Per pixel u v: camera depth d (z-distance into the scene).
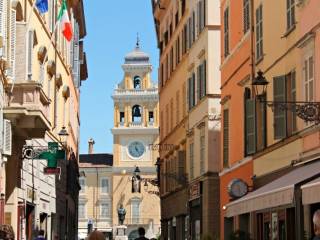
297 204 18.70
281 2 27.47
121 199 134.50
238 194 30.61
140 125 134.00
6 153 27.72
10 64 27.22
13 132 30.48
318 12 23.11
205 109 42.22
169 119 57.72
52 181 44.38
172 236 56.59
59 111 46.62
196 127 44.81
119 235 116.38
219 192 41.22
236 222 34.09
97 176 139.00
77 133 73.06
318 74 23.17
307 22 24.27
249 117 30.64
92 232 11.86
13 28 28.00
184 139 49.53
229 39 36.56
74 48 62.22
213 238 35.94
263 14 29.94
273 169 28.48
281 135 26.59
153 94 133.38
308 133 24.31
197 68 44.94
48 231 42.50
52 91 42.22
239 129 34.03
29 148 32.84
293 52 25.94
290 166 26.16
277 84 26.91
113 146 135.12
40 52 35.59
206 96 41.81
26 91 28.59
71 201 59.81
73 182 60.94
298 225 21.11
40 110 28.52
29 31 31.23
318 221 11.72
